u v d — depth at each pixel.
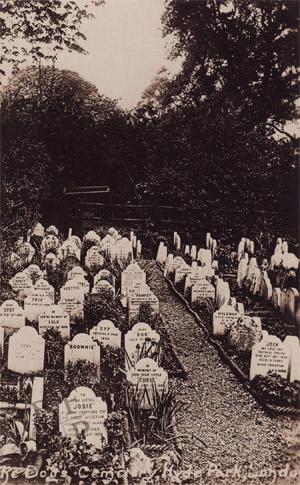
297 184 9.98
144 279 9.94
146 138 9.99
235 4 9.52
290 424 7.72
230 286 10.12
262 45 9.66
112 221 10.29
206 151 10.01
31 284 9.96
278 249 10.08
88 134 9.98
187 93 9.80
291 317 9.31
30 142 10.02
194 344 9.01
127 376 7.64
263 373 8.29
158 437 7.34
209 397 7.97
